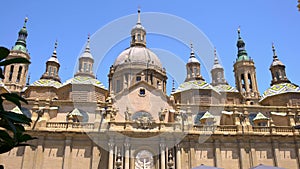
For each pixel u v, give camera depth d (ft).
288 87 181.78
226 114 153.79
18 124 22.89
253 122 157.38
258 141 146.20
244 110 157.79
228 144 144.66
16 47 199.72
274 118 162.30
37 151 135.03
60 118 149.48
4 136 21.68
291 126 150.20
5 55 20.34
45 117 142.82
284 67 201.05
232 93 183.93
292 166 142.10
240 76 218.18
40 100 150.00
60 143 138.92
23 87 191.83
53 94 174.19
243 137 144.66
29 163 132.57
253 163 140.15
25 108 146.30
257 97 206.39
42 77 187.21
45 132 138.00
